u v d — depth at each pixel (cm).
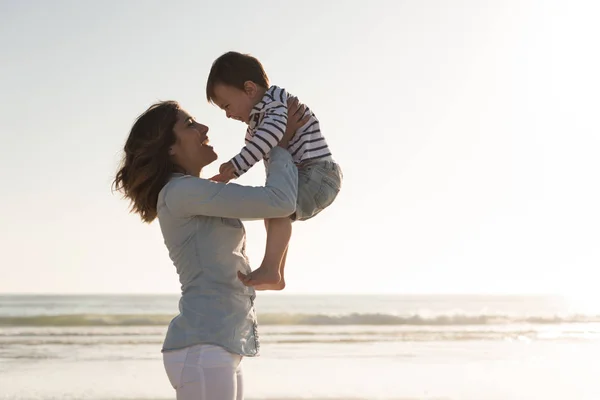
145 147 322
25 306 4519
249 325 316
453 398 928
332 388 988
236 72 351
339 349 1549
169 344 303
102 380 1067
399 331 2144
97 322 2319
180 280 317
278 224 323
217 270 307
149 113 326
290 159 321
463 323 2634
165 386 1012
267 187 305
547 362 1326
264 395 922
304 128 340
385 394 946
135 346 1600
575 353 1509
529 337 1945
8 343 1648
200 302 304
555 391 998
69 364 1262
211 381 298
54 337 1809
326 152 344
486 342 1775
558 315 3033
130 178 326
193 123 332
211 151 336
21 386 1005
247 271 320
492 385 1039
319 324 2480
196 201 300
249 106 353
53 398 908
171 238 312
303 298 7706
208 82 361
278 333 1994
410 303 5891
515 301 6638
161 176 325
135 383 1041
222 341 301
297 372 1148
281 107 335
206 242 307
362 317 2516
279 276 317
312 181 333
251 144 323
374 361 1317
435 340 1820
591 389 1022
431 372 1168
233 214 301
